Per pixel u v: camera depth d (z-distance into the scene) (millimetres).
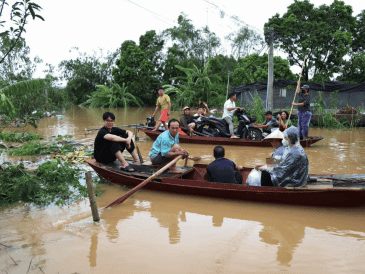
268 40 16188
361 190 4176
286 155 4660
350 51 30969
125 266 3094
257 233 3846
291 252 3363
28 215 4414
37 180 5535
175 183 5082
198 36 38812
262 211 4551
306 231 3904
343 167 6727
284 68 29750
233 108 9578
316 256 3275
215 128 10258
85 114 24281
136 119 19344
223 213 4484
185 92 30719
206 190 4879
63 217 4344
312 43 28578
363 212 4516
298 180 4566
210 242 3600
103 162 5844
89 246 3512
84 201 4969
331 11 29172
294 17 29156
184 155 5512
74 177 5836
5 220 4246
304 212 4508
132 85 35375
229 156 8039
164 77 38031
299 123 9555
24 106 18484
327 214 4438
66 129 13789
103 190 5480
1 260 3221
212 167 5070
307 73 31609
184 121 9977
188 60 36562
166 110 10312
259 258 3238
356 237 3730
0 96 5332
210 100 30562
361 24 30672
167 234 3812
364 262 3150
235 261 3176
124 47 37156
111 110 30172
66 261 3199
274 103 20062
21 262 3182
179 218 4316
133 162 6117
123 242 3602
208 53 38344
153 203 4875
